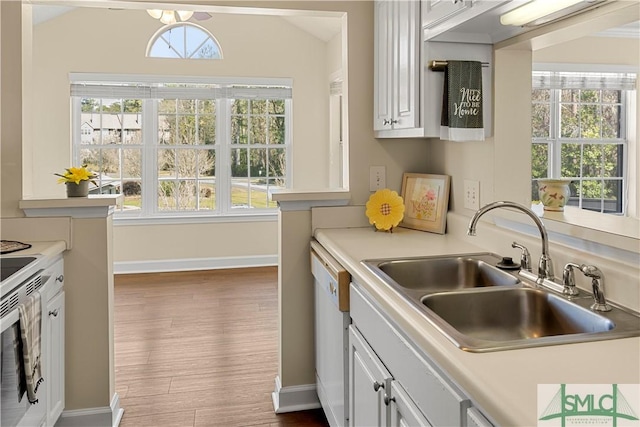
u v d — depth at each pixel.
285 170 6.06
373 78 2.63
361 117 2.64
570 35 1.67
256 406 2.64
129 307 4.39
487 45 2.01
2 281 1.66
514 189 1.90
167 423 2.47
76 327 2.38
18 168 2.30
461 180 2.32
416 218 2.56
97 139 5.60
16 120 2.29
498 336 1.48
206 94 5.76
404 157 2.70
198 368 3.12
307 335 2.63
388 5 2.38
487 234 2.03
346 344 1.95
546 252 1.54
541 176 1.80
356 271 1.73
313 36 5.91
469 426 0.96
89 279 2.38
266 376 3.00
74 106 5.52
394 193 2.50
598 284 1.31
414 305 1.32
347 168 2.66
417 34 2.06
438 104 2.03
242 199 6.00
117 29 5.47
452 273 1.91
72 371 2.39
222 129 5.86
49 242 2.30
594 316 1.26
